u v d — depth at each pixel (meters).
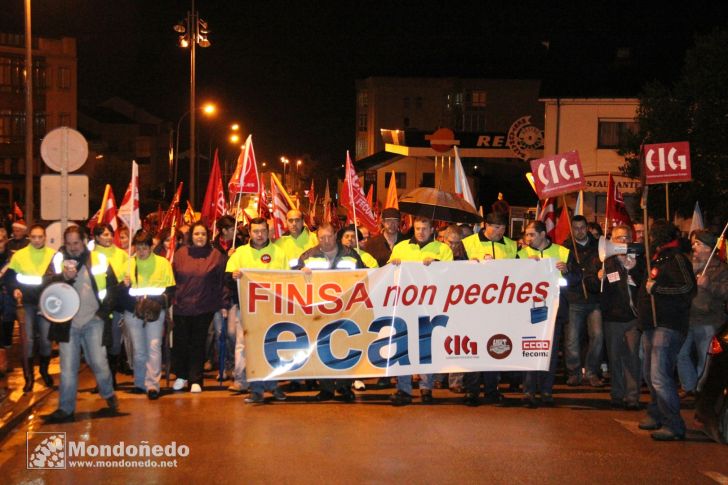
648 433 9.08
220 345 11.75
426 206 12.16
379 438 8.61
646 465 7.75
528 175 16.16
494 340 10.58
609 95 39.12
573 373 12.22
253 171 13.56
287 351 10.48
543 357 10.55
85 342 9.65
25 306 10.98
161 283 10.78
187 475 7.27
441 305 10.61
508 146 43.75
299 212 12.16
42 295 9.22
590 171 39.62
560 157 11.65
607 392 11.69
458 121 77.19
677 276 8.80
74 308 9.24
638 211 30.58
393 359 10.55
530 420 9.63
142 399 10.70
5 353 11.99
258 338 10.44
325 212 20.36
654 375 8.85
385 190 68.00
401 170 67.69
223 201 16.64
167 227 16.12
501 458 7.89
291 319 10.49
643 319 9.05
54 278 9.48
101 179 57.09
